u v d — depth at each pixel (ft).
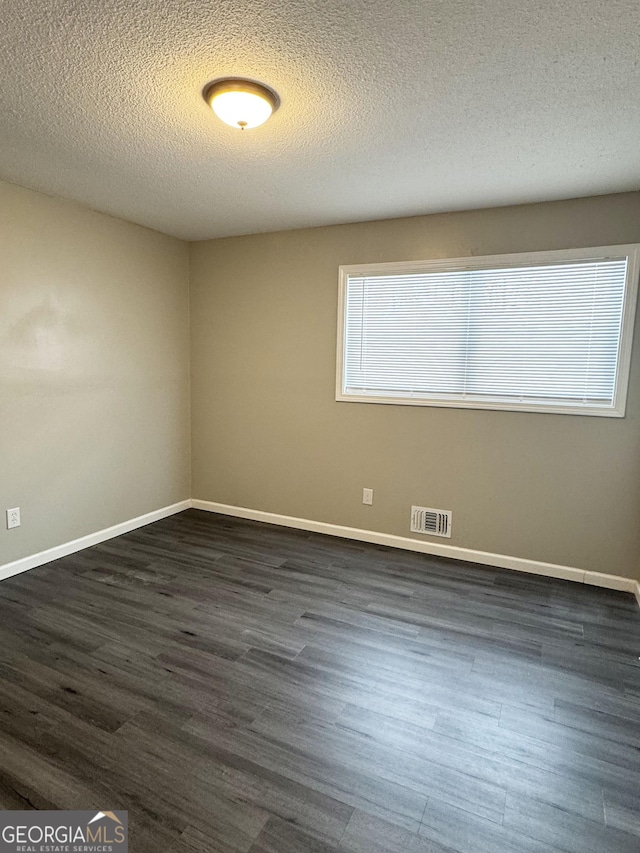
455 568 10.90
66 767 5.33
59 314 10.69
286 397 13.12
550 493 10.49
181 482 14.65
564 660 7.49
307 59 5.45
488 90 6.03
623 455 9.84
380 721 6.12
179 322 14.01
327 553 11.62
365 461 12.28
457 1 4.53
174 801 4.95
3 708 6.24
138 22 4.86
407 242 11.25
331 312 12.26
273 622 8.45
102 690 6.62
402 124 6.91
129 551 11.55
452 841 4.60
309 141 7.48
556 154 7.78
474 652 7.66
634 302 9.42
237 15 4.74
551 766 5.49
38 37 5.08
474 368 11.01
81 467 11.50
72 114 6.73
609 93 6.05
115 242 11.82
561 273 10.07
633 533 9.88
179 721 6.07
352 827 4.72
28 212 9.87
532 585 10.11
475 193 9.57
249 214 11.26
